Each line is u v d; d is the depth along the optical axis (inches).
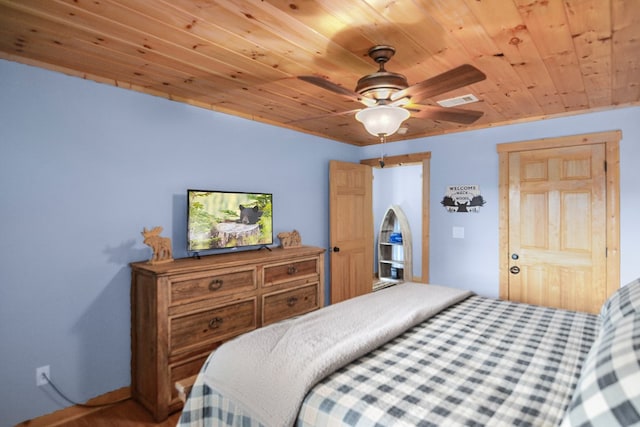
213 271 98.0
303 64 82.7
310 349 58.9
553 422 39.6
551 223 127.0
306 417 45.8
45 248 85.1
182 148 110.3
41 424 84.5
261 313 110.3
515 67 83.1
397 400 45.1
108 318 95.2
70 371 88.9
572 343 62.7
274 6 58.4
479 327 72.2
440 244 154.3
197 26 65.6
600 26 64.0
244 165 128.2
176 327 90.4
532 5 57.6
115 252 96.4
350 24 64.1
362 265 173.2
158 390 87.1
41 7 59.2
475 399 44.9
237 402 52.7
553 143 125.3
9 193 80.1
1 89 78.6
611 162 115.3
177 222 109.3
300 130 150.6
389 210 243.3
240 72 88.7
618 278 114.3
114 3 57.9
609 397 32.1
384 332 65.1
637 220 111.4
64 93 87.2
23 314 82.2
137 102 100.1
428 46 72.2
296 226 149.4
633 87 97.2
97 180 93.2
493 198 139.7
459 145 148.9
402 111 66.7
